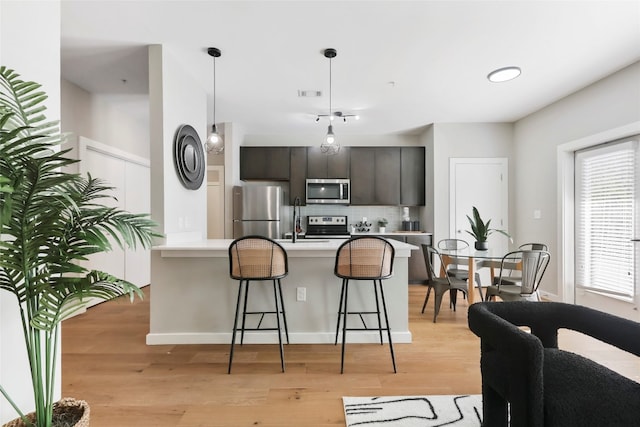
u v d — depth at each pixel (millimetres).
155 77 2562
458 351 2471
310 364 2248
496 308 1444
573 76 3102
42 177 953
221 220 5426
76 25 2287
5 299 1284
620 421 1004
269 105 3967
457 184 4691
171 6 2076
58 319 1083
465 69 2973
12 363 1307
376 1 2031
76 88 3369
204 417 1665
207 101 3830
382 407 1729
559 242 3709
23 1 1370
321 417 1664
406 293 2648
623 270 3039
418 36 2420
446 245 4172
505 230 4629
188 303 2625
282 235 5391
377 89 3455
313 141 5387
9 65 1320
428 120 4578
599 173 3295
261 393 1887
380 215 5484
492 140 4672
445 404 1758
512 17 2182
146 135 4699
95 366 2223
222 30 2357
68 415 1223
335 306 2646
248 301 2635
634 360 2254
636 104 2814
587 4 2045
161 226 2596
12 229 962
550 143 3893
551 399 1047
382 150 5195
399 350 2484
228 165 4762
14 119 1229
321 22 2256
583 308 1395
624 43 2504
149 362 2283
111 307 3660
